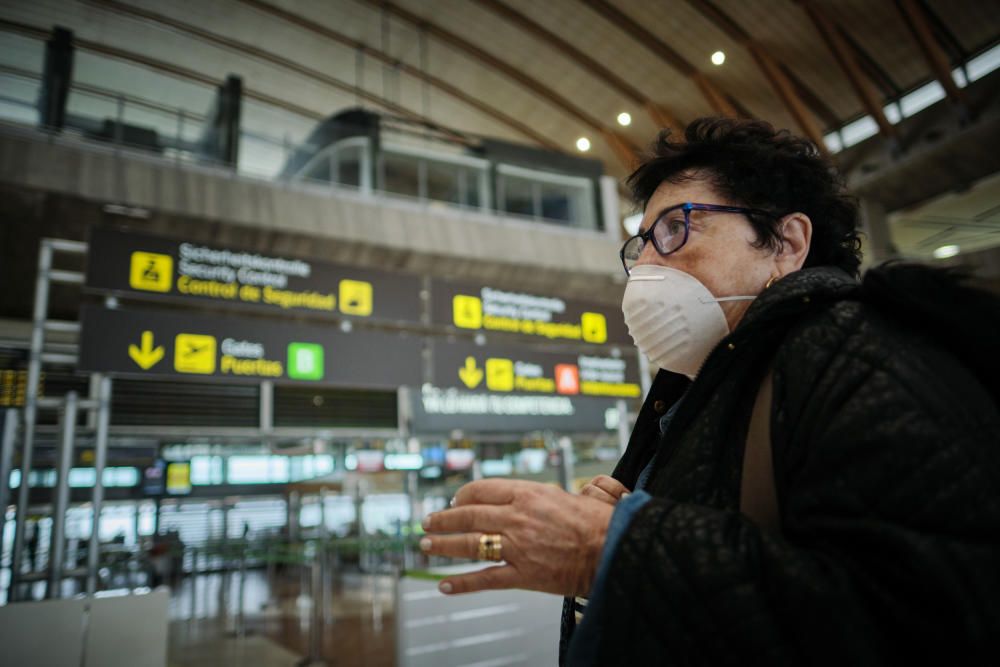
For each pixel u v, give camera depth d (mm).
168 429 6484
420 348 6035
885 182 18422
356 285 5871
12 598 4207
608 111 23016
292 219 10000
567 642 905
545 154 12906
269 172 10305
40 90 8953
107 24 19844
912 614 474
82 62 20812
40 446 7953
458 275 11250
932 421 525
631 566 559
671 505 605
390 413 7219
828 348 627
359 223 10453
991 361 575
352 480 10000
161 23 20219
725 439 713
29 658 3715
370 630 7133
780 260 877
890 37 17969
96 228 4906
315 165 10727
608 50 20609
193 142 9867
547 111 23891
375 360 5801
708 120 956
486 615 3938
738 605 514
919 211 18875
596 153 25312
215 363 5102
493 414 6473
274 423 6953
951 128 16969
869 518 514
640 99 22125
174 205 9227
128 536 12234
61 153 8781
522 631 4039
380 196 10961
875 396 553
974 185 17594
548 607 4168
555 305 6805
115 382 6328
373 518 12086
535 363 6586
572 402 6801
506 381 6398
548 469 11516
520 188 12398
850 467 536
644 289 893
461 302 6316
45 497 8406
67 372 8250
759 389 711
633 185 1002
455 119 25125
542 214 12383
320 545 6332
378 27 21047
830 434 558
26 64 9164
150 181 9211
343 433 7172
